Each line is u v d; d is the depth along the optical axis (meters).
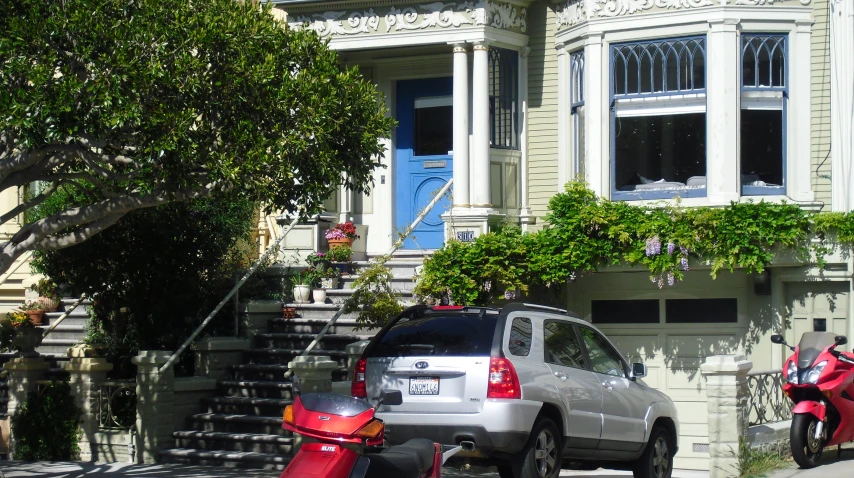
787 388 12.62
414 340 10.59
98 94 10.07
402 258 18.14
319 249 17.72
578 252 15.24
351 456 7.91
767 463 12.41
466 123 16.97
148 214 14.95
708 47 15.74
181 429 14.26
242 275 16.58
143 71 10.30
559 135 17.38
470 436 9.96
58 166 13.03
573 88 17.12
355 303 14.74
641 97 16.22
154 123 10.16
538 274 15.39
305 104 10.95
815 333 12.73
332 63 11.77
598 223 15.16
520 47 17.58
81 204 14.88
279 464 13.04
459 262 15.21
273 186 10.70
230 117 10.97
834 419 12.69
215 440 13.79
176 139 10.19
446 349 10.32
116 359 15.70
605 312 16.50
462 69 16.97
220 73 10.82
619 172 16.34
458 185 16.91
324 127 10.94
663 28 16.02
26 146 10.39
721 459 12.14
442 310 10.76
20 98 10.03
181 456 13.66
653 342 16.22
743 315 15.72
